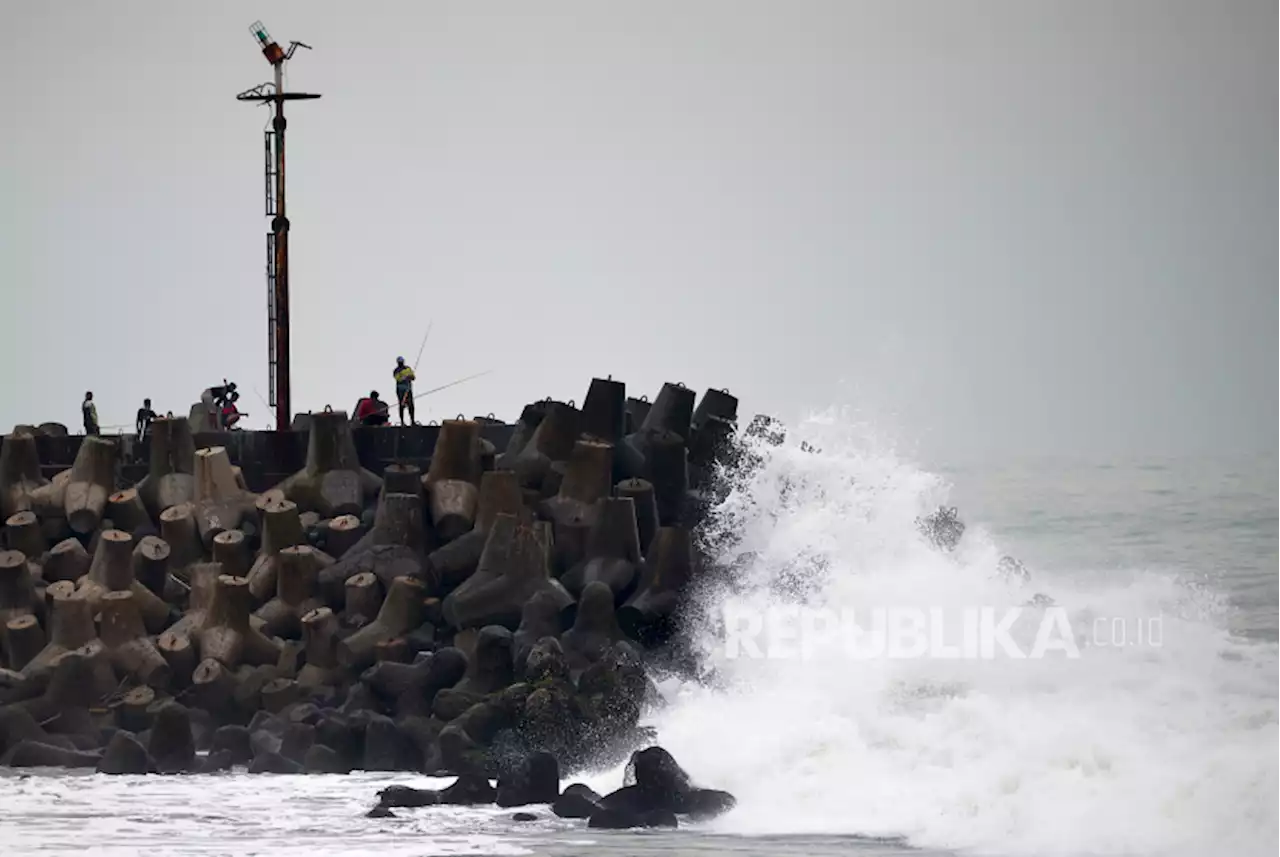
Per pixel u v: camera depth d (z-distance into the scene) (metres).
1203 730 99.00
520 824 93.00
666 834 89.88
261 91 151.75
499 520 127.12
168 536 135.38
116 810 98.44
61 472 142.12
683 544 126.00
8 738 119.12
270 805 99.44
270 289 151.12
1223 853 82.25
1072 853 83.25
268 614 129.00
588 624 122.56
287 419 148.25
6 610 131.12
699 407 142.75
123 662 125.94
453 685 116.88
